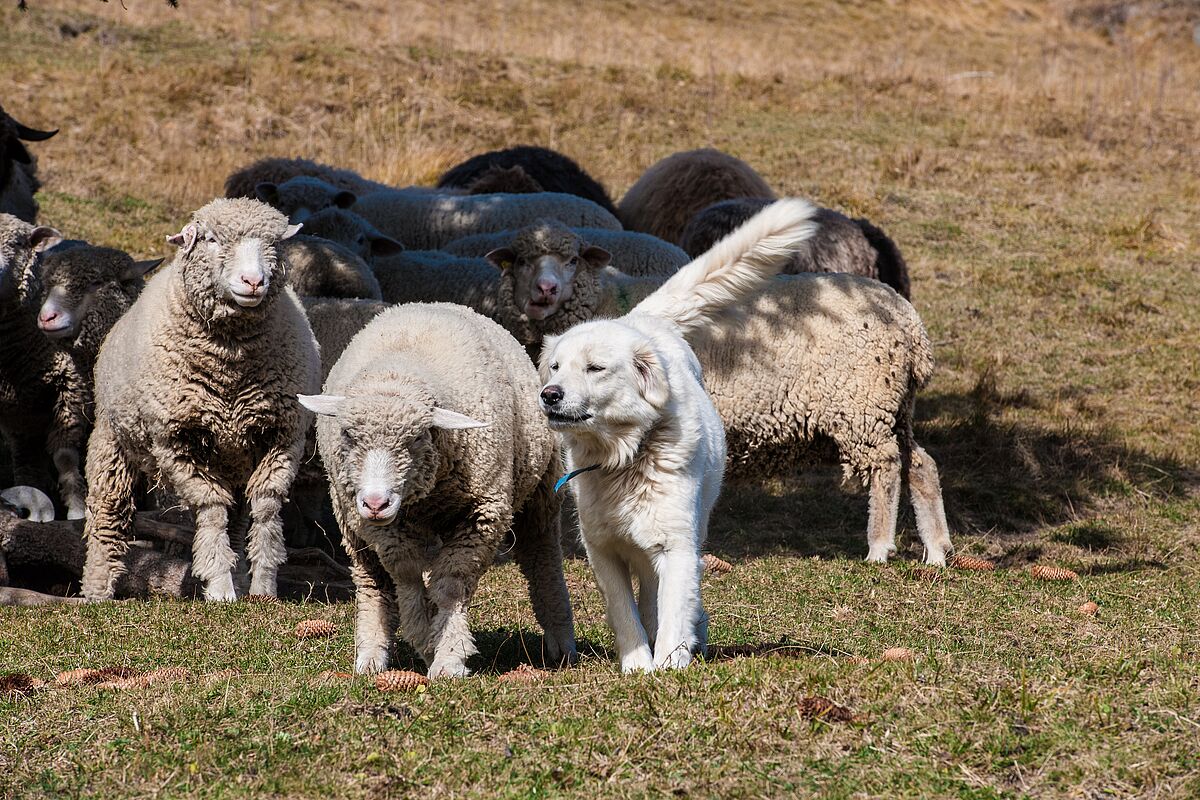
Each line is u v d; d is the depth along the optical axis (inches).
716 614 362.0
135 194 834.8
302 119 1021.8
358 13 1384.1
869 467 450.3
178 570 386.6
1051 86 1359.5
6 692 252.8
